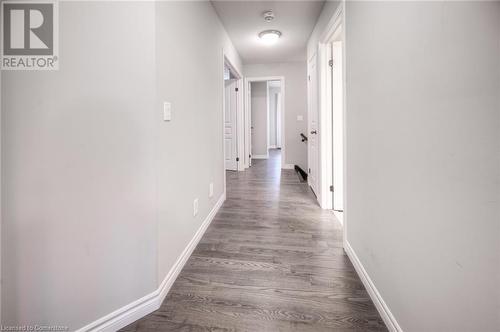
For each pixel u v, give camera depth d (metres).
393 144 1.19
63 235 1.15
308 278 1.71
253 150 8.52
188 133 1.95
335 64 3.01
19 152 1.04
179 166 1.76
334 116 3.06
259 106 8.45
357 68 1.66
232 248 2.13
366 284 1.58
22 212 1.06
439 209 0.88
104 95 1.21
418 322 1.03
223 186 3.41
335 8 2.35
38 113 1.07
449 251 0.84
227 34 3.65
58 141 1.11
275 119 11.41
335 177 3.11
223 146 3.39
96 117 1.19
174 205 1.68
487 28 0.67
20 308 1.08
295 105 5.82
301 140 5.89
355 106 1.72
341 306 1.45
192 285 1.64
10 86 1.03
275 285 1.64
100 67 1.19
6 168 1.03
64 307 1.17
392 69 1.18
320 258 1.97
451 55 0.80
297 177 5.08
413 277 1.06
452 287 0.83
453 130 0.80
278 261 1.93
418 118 0.99
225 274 1.76
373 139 1.42
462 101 0.76
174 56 1.65
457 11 0.77
